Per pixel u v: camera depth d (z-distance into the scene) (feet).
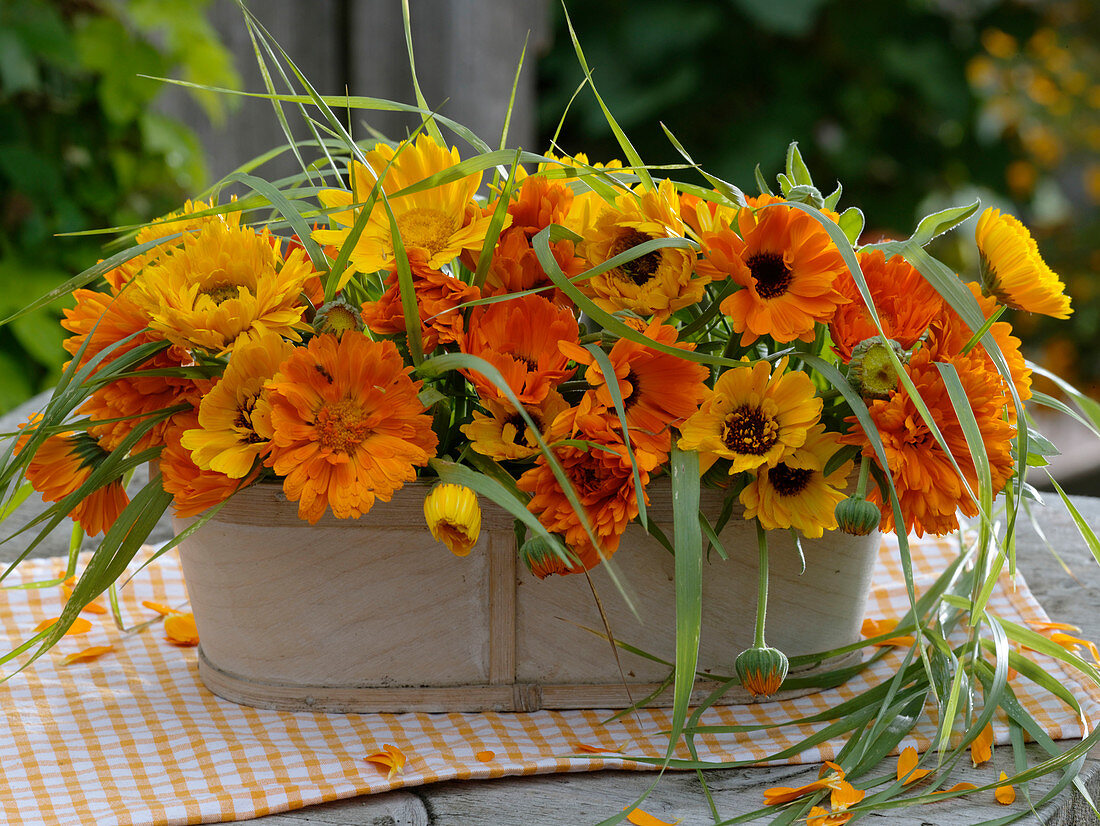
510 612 5.29
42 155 9.93
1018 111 20.63
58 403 5.14
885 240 5.40
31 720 5.32
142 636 5.74
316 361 5.03
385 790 5.09
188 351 5.15
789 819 5.02
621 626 5.30
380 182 5.03
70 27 10.18
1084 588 6.05
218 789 5.08
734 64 17.72
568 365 5.18
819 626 5.38
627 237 5.18
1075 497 6.81
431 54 11.99
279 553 5.23
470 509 4.98
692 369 5.10
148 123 10.64
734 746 5.25
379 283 5.40
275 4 11.71
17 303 9.69
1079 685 5.42
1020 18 18.48
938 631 5.40
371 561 5.23
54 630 5.12
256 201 5.38
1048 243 21.40
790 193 5.17
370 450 5.02
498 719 5.32
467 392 5.24
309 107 12.12
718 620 5.31
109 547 5.13
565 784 5.16
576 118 17.74
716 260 5.07
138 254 5.15
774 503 5.11
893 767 5.21
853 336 5.14
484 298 5.13
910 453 5.08
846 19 17.34
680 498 5.02
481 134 12.26
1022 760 5.17
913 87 17.98
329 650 5.31
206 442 5.05
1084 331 20.62
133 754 5.20
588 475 5.08
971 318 5.07
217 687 5.41
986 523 5.01
